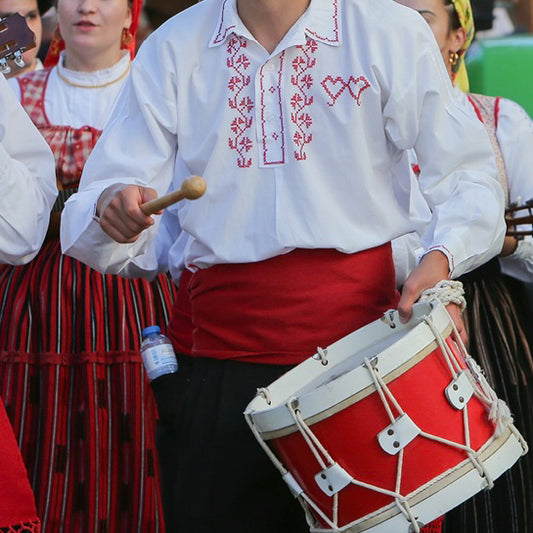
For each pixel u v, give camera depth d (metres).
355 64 5.76
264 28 5.85
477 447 5.30
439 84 5.88
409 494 5.18
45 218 6.80
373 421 5.13
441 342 5.25
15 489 6.09
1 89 6.77
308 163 5.75
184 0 12.14
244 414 5.41
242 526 5.84
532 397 8.10
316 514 5.37
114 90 8.66
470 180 5.99
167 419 6.25
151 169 6.02
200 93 5.92
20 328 7.99
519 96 11.24
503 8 11.61
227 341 5.85
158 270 6.84
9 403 7.93
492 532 7.80
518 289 8.47
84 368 7.94
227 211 5.81
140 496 7.90
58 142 8.42
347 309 5.77
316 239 5.70
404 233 5.93
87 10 8.50
